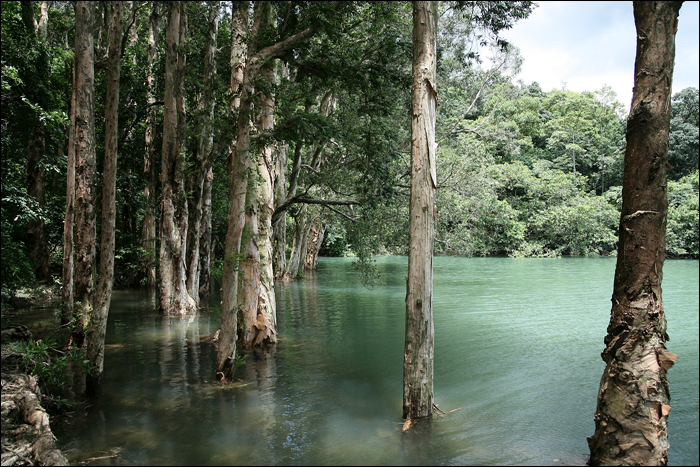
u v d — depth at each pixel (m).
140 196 21.59
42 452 4.94
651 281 4.85
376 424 6.45
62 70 19.12
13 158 16.66
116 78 7.12
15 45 13.37
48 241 21.88
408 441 5.87
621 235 5.08
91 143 9.37
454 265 35.97
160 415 6.78
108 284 7.60
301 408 7.09
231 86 12.47
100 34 18.92
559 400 7.41
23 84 12.92
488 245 43.50
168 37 15.70
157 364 9.66
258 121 10.69
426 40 6.26
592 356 10.15
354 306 17.69
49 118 13.03
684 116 47.00
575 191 46.25
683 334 11.96
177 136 16.20
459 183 21.94
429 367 6.47
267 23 11.12
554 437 6.00
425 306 6.33
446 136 21.50
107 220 7.32
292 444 5.80
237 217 8.22
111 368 9.34
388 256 51.88
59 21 22.45
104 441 5.89
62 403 6.97
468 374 8.84
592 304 17.30
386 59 10.14
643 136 4.87
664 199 4.87
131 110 19.78
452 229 23.88
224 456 5.48
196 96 18.55
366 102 10.62
